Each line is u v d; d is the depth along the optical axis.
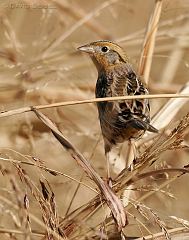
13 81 12.87
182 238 8.77
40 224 8.63
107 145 10.55
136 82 10.99
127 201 9.71
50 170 8.56
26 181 8.34
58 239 8.20
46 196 8.30
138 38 13.78
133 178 8.82
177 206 11.87
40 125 12.39
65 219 8.98
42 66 13.02
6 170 8.90
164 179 9.87
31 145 11.56
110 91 10.71
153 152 8.80
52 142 12.21
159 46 14.20
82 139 12.65
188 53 14.70
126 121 9.86
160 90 14.12
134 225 9.41
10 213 8.97
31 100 12.77
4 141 11.83
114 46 11.91
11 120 12.14
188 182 12.12
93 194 11.50
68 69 13.20
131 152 10.36
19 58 13.15
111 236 9.05
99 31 15.21
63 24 14.26
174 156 12.57
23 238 8.71
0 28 13.26
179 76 14.85
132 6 16.23
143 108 10.10
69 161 11.95
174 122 12.69
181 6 13.98
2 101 12.73
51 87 13.09
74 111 13.20
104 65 11.86
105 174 11.82
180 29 13.92
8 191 8.83
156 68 15.62
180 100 11.03
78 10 14.53
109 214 9.52
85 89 13.66
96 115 13.30
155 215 8.38
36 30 13.88
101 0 16.39
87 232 8.91
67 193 11.22
